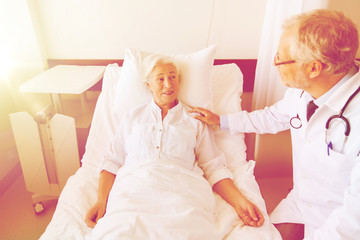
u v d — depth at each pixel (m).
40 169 1.66
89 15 1.84
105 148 1.46
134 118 1.33
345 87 0.89
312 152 1.04
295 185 1.28
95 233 0.93
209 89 1.47
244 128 1.39
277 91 1.65
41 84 1.58
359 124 0.88
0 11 1.71
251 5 1.79
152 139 1.25
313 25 0.83
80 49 1.95
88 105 1.98
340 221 0.79
